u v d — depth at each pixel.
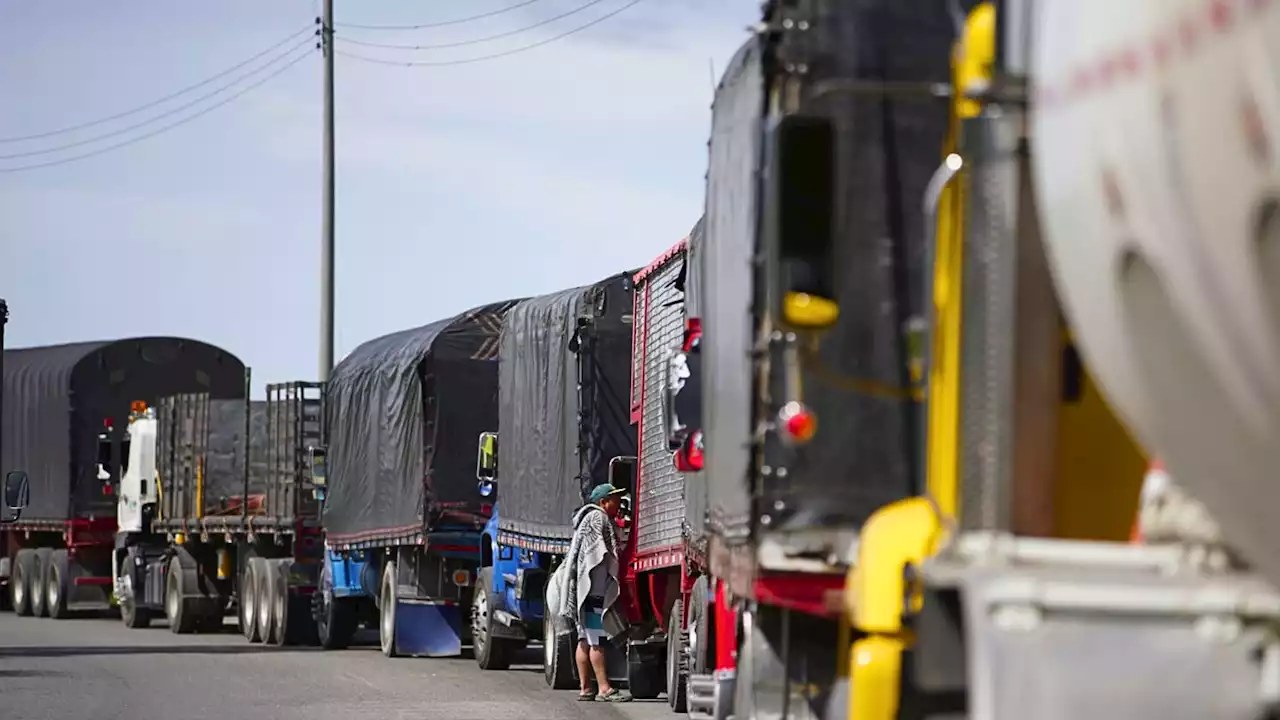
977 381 17.77
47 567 100.75
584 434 52.94
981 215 17.73
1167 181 12.86
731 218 24.67
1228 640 14.79
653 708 46.97
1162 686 14.86
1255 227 12.04
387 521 68.00
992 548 16.64
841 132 22.70
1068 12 14.48
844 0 22.83
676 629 44.53
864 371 22.62
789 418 21.28
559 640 52.69
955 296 18.33
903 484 22.59
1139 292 13.78
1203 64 12.18
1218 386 13.00
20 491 65.81
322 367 106.69
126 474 93.94
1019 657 15.11
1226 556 14.92
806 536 22.81
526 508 58.03
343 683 55.22
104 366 98.94
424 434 65.19
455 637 67.62
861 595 19.61
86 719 45.12
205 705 48.38
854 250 22.62
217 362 101.69
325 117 108.31
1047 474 17.44
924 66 22.80
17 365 105.94
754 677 24.00
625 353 53.69
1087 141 14.01
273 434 79.88
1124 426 16.67
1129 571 15.58
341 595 73.75
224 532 82.94
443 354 65.69
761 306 22.75
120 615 104.56
